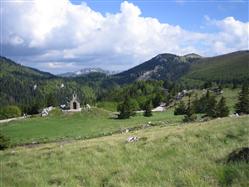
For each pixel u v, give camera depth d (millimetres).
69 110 143625
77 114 138875
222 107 100938
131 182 14047
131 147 25891
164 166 15852
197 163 14461
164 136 28891
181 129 34438
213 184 11219
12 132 107688
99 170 18031
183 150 20797
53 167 22219
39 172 20766
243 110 109188
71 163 22641
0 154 37781
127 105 140500
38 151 35344
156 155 21109
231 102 163500
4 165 26047
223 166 12719
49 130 108938
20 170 22500
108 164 20531
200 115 122562
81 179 16984
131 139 31547
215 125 30016
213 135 24703
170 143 24750
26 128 114750
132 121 124500
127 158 21922
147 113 144625
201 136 25672
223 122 31734
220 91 190125
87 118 135125
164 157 19844
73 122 126812
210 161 14461
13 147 71938
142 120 125312
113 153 24297
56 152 29734
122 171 16516
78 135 93812
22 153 35562
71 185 15562
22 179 18266
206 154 16734
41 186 16031
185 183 11727
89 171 18297
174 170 14344
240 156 13570
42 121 128750
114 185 14000
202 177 12047
